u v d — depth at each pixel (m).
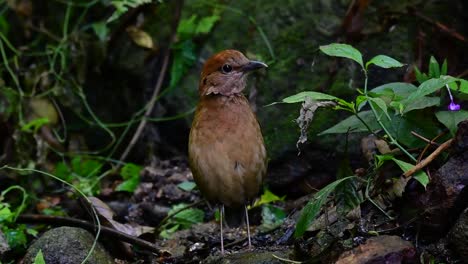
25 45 14.83
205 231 10.65
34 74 14.15
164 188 12.18
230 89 8.94
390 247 7.47
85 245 9.33
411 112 8.71
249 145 8.83
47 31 14.71
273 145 11.80
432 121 8.66
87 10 14.43
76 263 9.12
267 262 8.30
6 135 13.27
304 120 7.81
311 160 11.62
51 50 14.38
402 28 11.84
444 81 7.71
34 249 9.20
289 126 11.82
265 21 12.66
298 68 12.17
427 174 8.30
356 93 11.66
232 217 9.71
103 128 13.98
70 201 12.38
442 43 11.73
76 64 14.03
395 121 8.77
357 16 11.95
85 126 14.03
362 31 11.93
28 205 12.49
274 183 11.83
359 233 8.19
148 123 13.48
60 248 9.18
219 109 8.88
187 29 13.23
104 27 13.79
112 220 10.24
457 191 7.79
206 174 8.89
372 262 7.39
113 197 12.49
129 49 13.80
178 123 13.17
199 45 13.19
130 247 9.89
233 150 8.78
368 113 8.94
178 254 9.87
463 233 7.51
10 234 10.14
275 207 11.06
